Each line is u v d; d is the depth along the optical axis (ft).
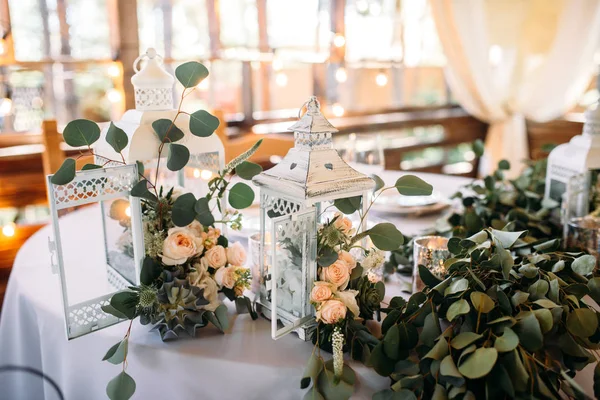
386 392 2.52
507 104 13.21
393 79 12.79
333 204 2.92
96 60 8.41
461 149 14.92
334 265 2.76
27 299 3.44
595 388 2.62
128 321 3.14
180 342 2.88
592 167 4.08
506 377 2.30
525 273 2.77
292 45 10.63
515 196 4.64
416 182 3.07
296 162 2.87
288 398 2.68
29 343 3.63
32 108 8.23
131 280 3.18
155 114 3.13
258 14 10.03
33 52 8.02
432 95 13.97
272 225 2.56
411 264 3.79
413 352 2.79
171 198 3.10
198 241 2.98
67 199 2.73
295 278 2.84
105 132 3.30
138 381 2.86
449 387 2.39
